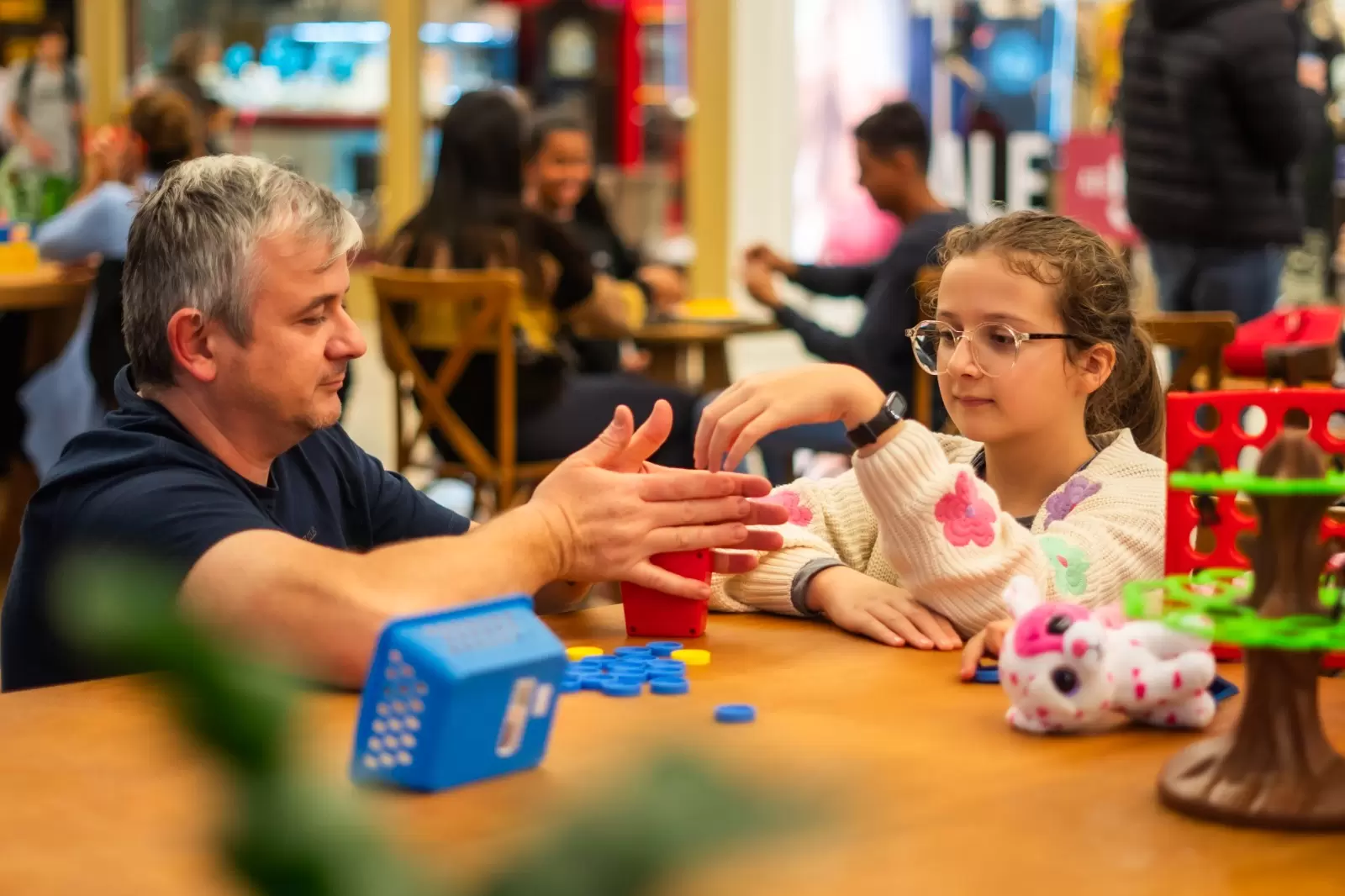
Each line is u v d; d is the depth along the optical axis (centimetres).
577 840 24
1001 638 115
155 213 137
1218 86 411
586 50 722
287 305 136
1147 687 95
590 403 406
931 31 659
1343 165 529
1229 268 423
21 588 133
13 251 457
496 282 379
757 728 99
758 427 126
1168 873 72
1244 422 290
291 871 24
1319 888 70
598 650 122
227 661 23
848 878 72
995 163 649
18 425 459
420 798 84
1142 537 137
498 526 123
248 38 766
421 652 83
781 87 700
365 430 659
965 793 85
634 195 725
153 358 138
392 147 754
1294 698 79
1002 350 143
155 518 123
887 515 127
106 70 795
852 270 462
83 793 87
